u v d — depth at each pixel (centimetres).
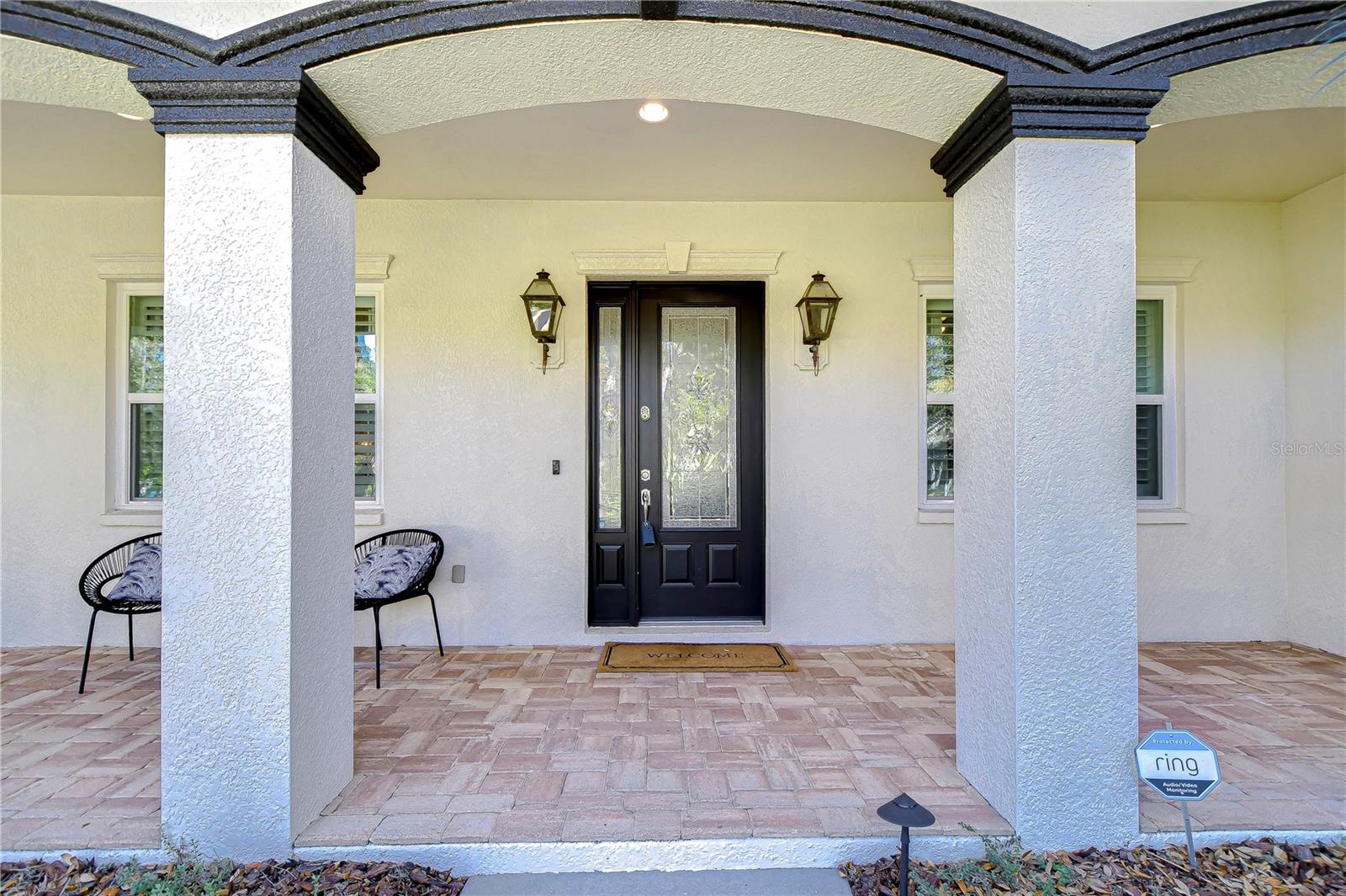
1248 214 420
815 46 205
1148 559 419
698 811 214
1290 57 202
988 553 219
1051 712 202
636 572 422
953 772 241
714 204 409
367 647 401
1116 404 204
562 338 407
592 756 254
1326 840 206
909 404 412
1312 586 402
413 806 216
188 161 196
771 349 410
